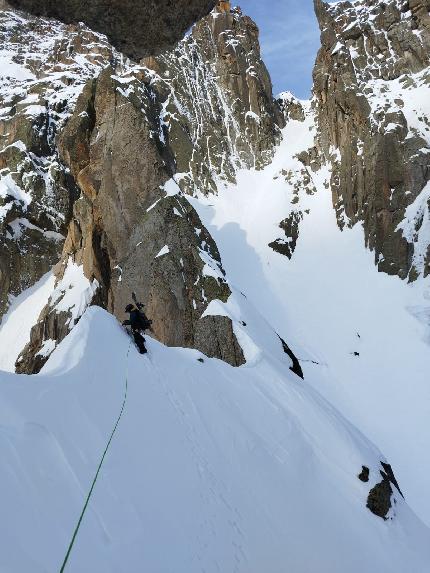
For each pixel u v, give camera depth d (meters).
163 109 60.84
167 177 32.97
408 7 59.03
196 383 11.62
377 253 46.72
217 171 60.78
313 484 11.30
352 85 55.66
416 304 41.31
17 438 5.70
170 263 28.42
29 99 59.69
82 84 63.91
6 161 52.88
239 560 6.80
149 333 27.61
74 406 7.15
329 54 60.03
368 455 13.42
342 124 56.44
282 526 8.50
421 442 30.34
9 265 47.78
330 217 54.03
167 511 6.56
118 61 74.12
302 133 68.19
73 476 5.80
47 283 48.22
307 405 14.05
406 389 34.62
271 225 53.28
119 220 32.69
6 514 4.63
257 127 66.19
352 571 8.66
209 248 31.05
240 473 9.28
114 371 9.30
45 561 4.45
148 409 8.81
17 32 82.56
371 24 60.06
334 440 12.96
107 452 6.67
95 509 5.57
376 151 49.22
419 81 53.94
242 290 47.25
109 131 34.81
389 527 11.31
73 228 42.38
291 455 11.60
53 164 53.62
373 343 39.50
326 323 42.88
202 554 6.34
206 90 67.19
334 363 38.75
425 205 45.22
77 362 8.55
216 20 73.00
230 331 21.45
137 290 29.27
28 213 49.81
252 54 71.81
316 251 51.06
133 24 11.20
